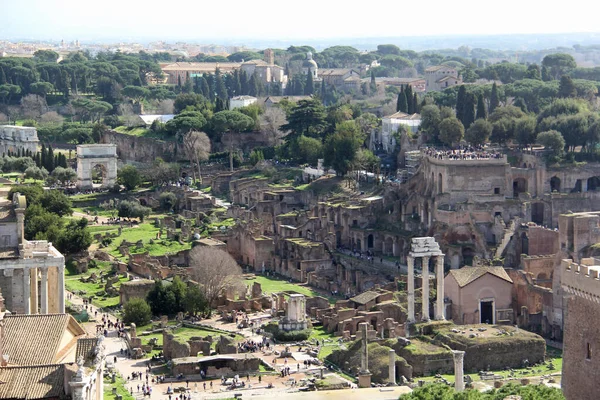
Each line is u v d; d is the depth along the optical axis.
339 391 170.50
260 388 192.25
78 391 120.94
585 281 142.88
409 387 184.00
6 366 127.00
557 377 198.75
